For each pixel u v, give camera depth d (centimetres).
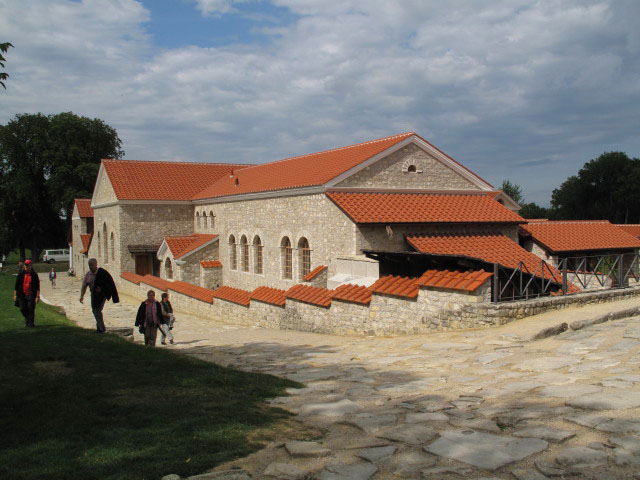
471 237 2717
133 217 4297
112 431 744
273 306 2467
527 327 1427
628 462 572
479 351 1255
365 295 1916
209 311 3084
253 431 744
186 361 1239
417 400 884
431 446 660
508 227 2931
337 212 2597
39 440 714
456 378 1030
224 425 766
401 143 2839
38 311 2289
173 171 4731
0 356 1226
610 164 8275
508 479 557
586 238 3162
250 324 2669
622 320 1414
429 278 1683
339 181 2678
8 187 6912
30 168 7081
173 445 686
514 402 818
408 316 1730
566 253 3019
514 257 2575
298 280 2953
